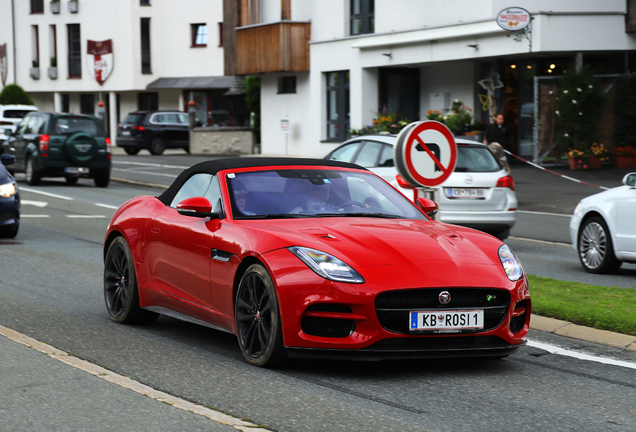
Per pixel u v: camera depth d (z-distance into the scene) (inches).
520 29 900.0
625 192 405.7
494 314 214.8
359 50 1162.6
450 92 1122.0
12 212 496.4
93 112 2150.6
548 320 278.5
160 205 274.5
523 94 1031.6
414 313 206.8
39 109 2256.4
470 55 984.9
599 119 952.3
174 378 209.9
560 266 444.8
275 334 212.5
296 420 176.1
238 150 1534.2
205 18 1961.1
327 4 1237.1
